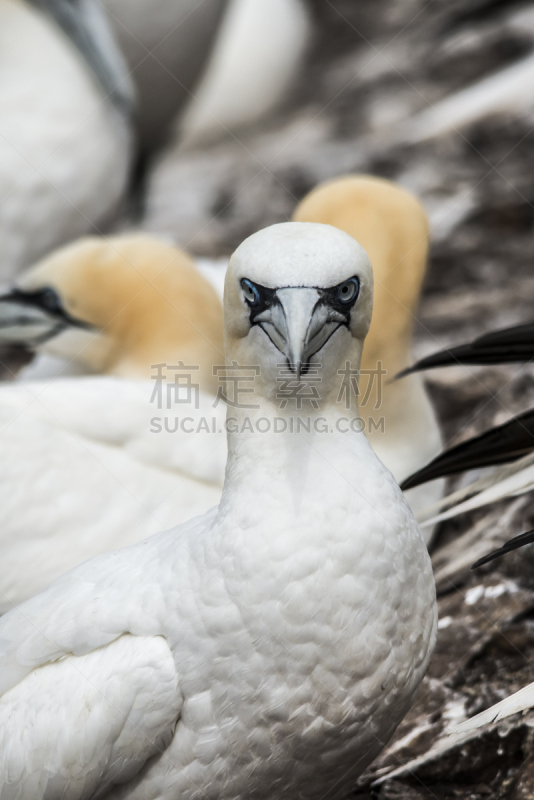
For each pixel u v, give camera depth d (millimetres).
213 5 25219
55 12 18484
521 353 9562
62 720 7660
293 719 7512
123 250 14156
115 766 7633
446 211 21562
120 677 7555
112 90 19141
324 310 7715
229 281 7988
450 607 11703
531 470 9266
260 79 29438
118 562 8352
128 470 11586
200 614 7531
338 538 7465
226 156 28109
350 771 8070
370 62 30297
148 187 26547
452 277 19750
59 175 18172
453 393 15984
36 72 18078
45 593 8555
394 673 7613
